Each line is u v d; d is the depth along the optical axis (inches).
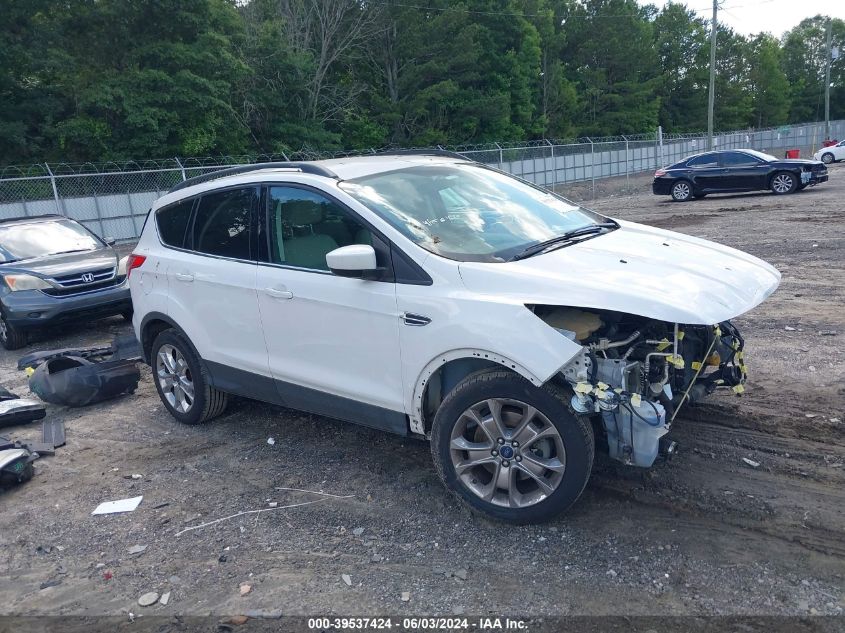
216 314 197.6
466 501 150.6
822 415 189.0
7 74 1069.8
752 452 170.9
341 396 170.6
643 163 1674.5
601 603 121.4
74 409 251.0
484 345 138.7
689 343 150.6
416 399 154.2
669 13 2901.1
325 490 171.8
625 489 158.1
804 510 144.6
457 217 169.9
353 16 1573.6
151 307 219.3
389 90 1672.0
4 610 134.0
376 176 179.0
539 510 141.9
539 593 125.4
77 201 866.8
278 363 183.0
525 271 143.6
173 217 217.9
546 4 2292.1
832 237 479.2
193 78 1135.0
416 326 149.6
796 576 124.6
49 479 192.4
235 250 193.5
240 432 213.9
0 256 381.4
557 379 140.5
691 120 2874.0
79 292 361.4
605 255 155.2
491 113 1720.0
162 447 208.2
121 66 1193.4
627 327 148.7
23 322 349.1
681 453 172.9
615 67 2429.9
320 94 1553.9
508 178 204.5
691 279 144.6
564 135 2198.6
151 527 160.9
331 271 161.9
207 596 132.7
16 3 1055.0
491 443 145.1
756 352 248.5
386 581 132.7
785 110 3341.5
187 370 219.8
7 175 1057.5
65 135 1086.4
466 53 1658.5
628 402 131.6
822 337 260.8
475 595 126.3
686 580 126.0
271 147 1366.9
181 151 1153.4
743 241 495.5
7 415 232.2
